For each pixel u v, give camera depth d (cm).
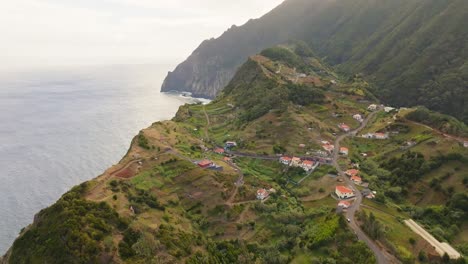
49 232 8762
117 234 9038
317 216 12531
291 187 15312
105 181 11844
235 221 12319
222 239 11531
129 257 8481
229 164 16800
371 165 16575
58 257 8156
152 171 13775
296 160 16750
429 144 16962
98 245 8350
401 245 10019
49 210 9544
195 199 12988
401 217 12275
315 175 15812
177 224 10912
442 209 13225
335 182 15062
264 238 11788
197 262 9238
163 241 9350
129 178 12812
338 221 10925
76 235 8369
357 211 12238
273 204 13250
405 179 15188
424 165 15400
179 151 16400
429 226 12194
